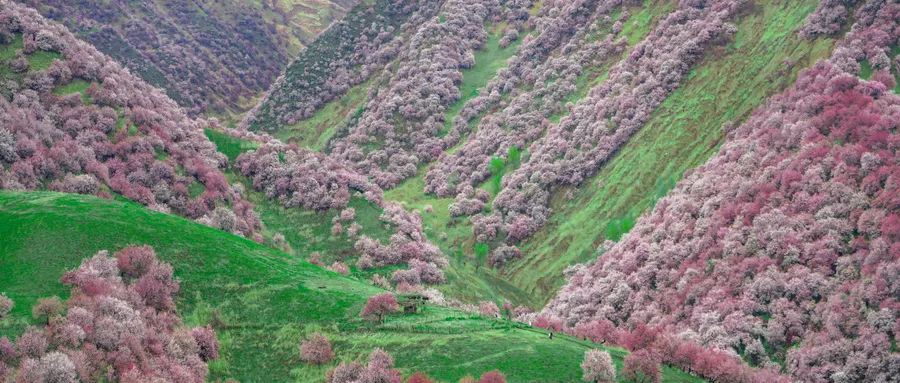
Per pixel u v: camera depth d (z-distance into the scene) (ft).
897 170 359.87
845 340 308.19
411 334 274.77
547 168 613.52
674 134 563.89
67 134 447.83
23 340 217.15
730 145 490.08
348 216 508.12
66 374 208.33
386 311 290.56
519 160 654.53
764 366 317.83
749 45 590.55
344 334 277.64
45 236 302.45
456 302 400.88
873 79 463.01
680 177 525.75
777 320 335.67
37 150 407.85
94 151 447.83
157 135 496.23
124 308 252.62
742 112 542.57
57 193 360.69
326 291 315.58
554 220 574.56
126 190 428.97
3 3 509.35
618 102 627.46
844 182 378.32
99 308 249.14
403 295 321.11
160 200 445.78
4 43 483.92
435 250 502.79
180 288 299.99
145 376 224.94
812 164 402.93
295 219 515.09
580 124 634.02
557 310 449.48
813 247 357.20
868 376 292.40
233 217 439.22
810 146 413.80
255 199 529.86
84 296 253.44
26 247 293.23
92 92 491.31
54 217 320.09
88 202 350.02
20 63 475.31
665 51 638.12
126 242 314.55
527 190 607.78
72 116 463.83
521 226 576.20
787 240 367.45
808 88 483.51
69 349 222.69
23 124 419.33
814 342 317.22
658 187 533.14
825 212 369.71
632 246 460.14
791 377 310.45
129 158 459.73
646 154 564.71
